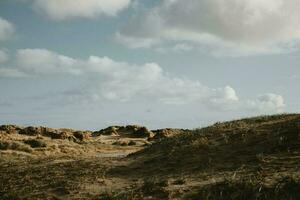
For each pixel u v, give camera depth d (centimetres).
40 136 7488
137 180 2264
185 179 2122
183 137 3073
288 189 1750
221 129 2980
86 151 6294
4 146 5309
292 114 3177
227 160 2322
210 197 1831
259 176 1942
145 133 10000
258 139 2541
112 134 10150
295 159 2119
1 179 2631
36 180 2494
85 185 2248
